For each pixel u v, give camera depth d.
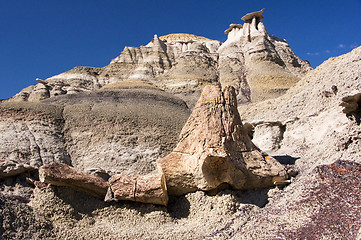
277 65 86.50
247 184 17.28
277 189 16.97
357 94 16.50
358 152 15.93
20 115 33.25
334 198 13.70
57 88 79.88
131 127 35.00
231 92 18.67
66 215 15.75
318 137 20.42
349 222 12.07
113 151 31.31
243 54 92.62
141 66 95.06
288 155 20.48
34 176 18.42
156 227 15.95
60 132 33.19
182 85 75.50
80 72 91.69
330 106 21.88
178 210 17.17
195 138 17.86
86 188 16.86
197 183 17.39
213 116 17.91
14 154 27.81
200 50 92.31
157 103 47.72
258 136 23.20
